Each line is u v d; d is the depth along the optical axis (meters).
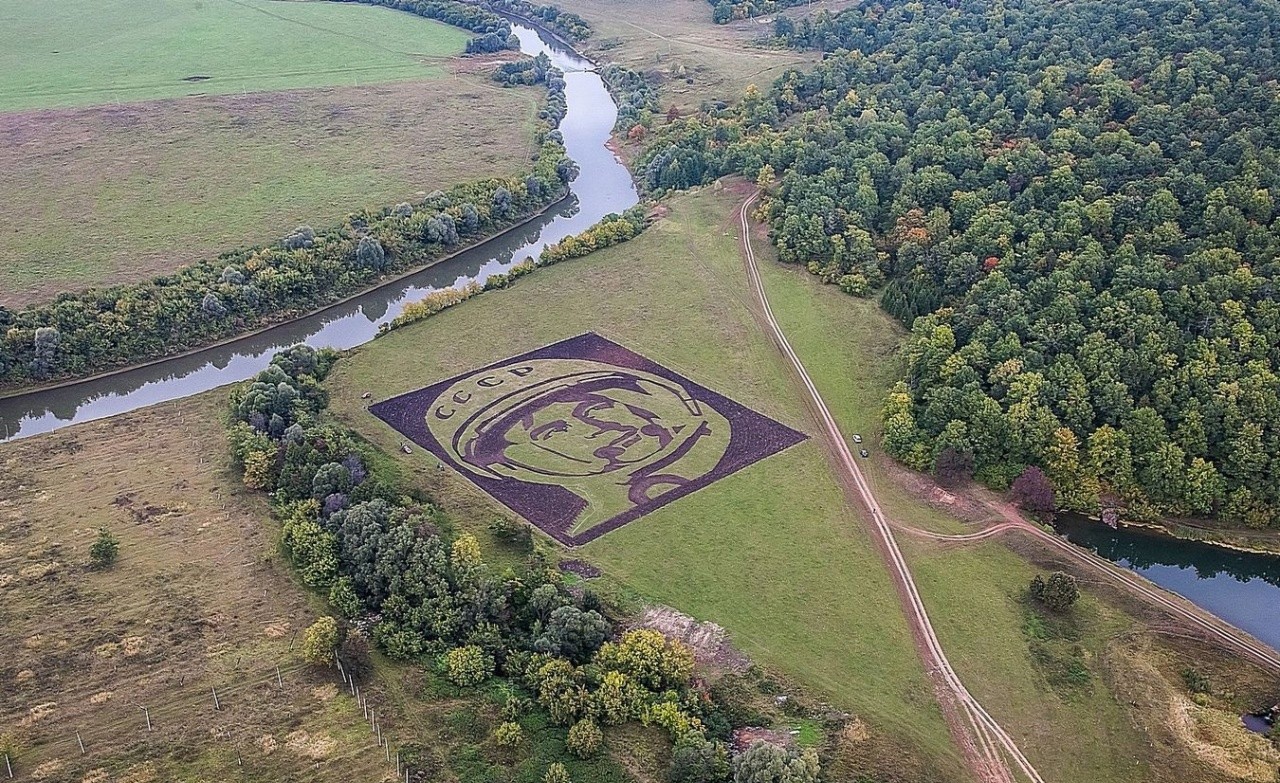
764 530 103.25
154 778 73.94
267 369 127.69
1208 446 105.25
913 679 85.50
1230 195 124.56
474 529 102.38
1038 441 107.56
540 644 83.25
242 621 89.69
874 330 138.12
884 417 117.75
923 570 97.88
